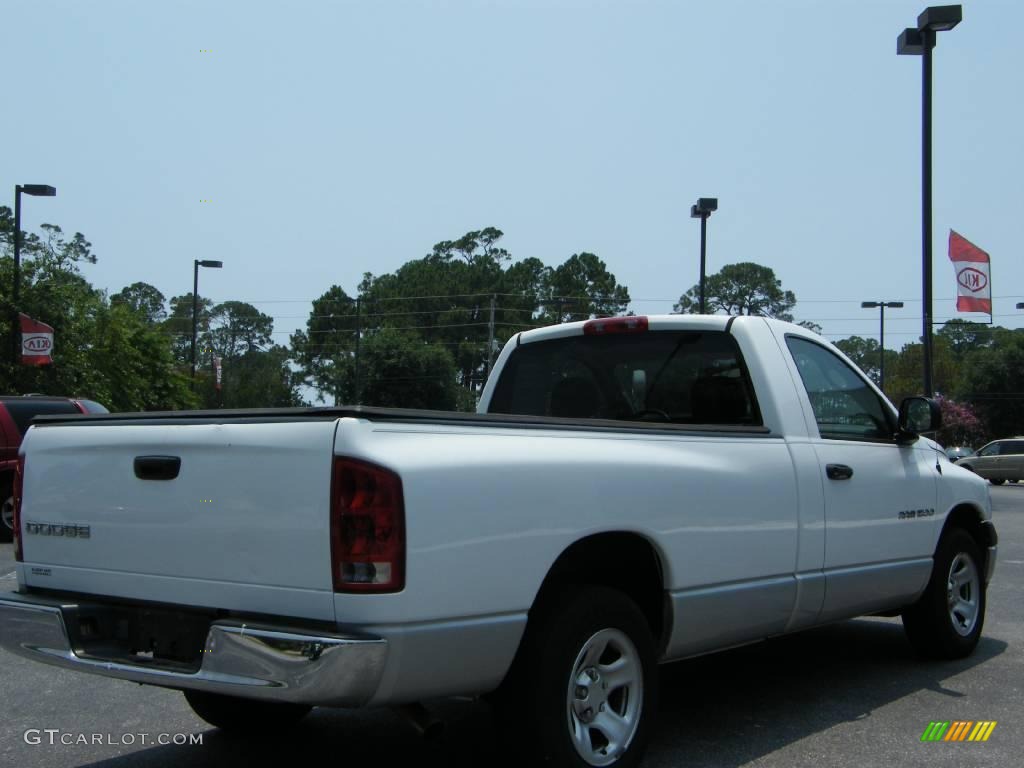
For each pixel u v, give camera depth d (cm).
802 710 559
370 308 8388
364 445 354
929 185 1939
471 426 388
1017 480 3625
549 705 393
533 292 8794
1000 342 7238
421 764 472
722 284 6988
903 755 481
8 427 1391
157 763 479
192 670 376
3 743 509
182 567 393
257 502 372
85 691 612
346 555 350
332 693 341
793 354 574
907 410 632
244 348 9881
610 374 610
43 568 445
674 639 457
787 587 514
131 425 417
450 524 364
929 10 1861
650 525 439
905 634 724
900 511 607
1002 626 801
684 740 504
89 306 3347
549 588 419
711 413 566
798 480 528
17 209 2758
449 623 362
